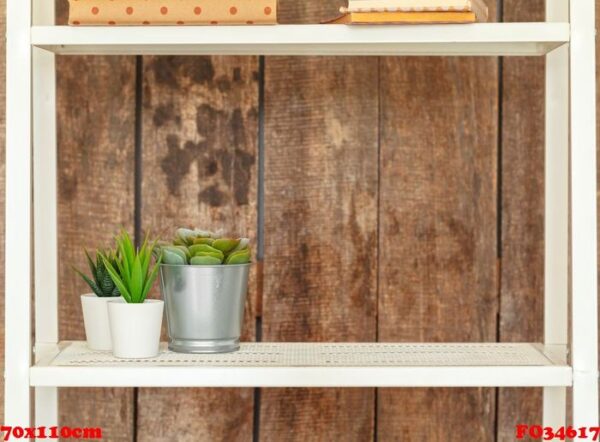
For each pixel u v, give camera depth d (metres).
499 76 1.42
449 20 1.08
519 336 1.41
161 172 1.41
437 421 1.42
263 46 1.24
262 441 1.42
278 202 1.41
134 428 1.41
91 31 1.09
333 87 1.41
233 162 1.41
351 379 1.09
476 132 1.41
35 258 1.26
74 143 1.41
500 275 1.42
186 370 1.08
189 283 1.16
